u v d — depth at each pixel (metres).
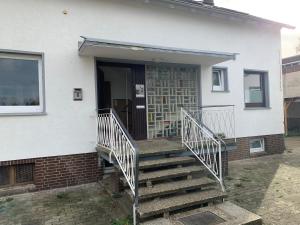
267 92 9.44
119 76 8.15
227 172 6.91
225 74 8.49
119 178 5.32
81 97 6.28
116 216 4.57
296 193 5.59
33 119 5.82
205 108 7.96
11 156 5.62
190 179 5.25
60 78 6.09
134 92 7.08
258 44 9.20
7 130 5.59
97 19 6.52
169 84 7.56
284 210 4.78
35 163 5.82
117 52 6.07
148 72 7.30
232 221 4.15
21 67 5.89
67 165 6.12
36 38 5.88
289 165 7.95
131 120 7.26
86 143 6.32
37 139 5.85
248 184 6.21
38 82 6.02
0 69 5.71
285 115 16.67
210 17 8.16
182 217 4.33
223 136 7.64
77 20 6.30
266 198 5.34
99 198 5.38
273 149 9.50
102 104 7.23
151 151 5.61
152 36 7.20
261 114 9.22
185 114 6.24
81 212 4.74
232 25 8.60
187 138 6.18
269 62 9.45
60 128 6.06
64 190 5.88
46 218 4.53
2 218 4.55
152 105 7.32
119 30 6.77
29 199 5.38
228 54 6.79
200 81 7.89
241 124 8.74
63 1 6.15
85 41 5.35
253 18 8.62
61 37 6.12
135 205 4.23
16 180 5.78
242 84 8.78
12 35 5.67
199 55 6.44
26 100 5.93
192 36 7.83
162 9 7.36
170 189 4.71
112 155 5.26
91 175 6.35
